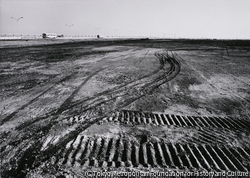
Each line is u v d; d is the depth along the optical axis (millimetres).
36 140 3324
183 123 4160
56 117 4289
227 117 4578
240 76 9047
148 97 5863
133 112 4684
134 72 9516
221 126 4082
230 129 3951
